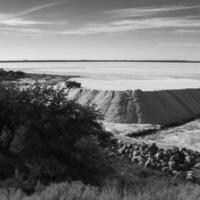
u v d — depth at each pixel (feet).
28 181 37.58
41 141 54.44
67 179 40.27
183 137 148.97
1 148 51.70
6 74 398.42
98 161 54.44
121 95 231.71
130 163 63.16
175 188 34.78
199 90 294.25
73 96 250.78
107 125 167.02
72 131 56.34
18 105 53.72
